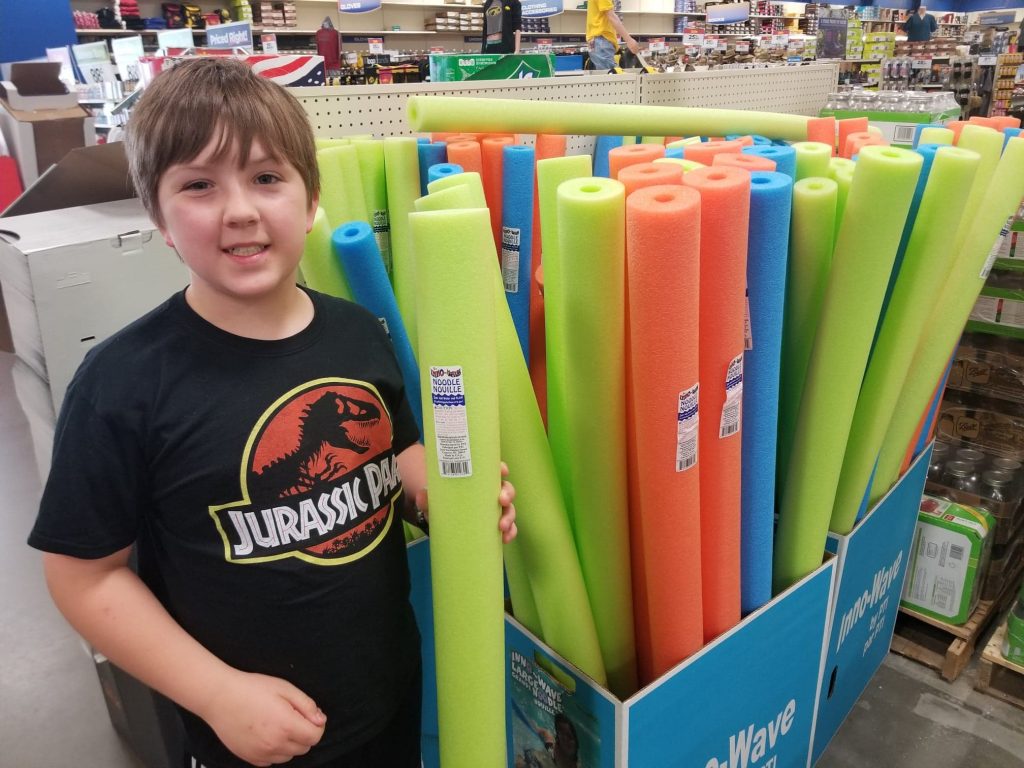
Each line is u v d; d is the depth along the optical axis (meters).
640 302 0.84
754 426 1.06
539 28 8.99
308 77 1.60
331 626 0.84
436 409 0.79
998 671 1.77
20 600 2.18
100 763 1.63
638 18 11.22
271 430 0.78
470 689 0.87
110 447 0.73
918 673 1.78
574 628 1.04
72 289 1.16
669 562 0.98
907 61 3.99
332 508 0.82
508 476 0.96
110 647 0.75
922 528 1.77
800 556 1.22
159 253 1.25
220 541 0.78
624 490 1.01
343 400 0.83
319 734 0.78
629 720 0.94
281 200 0.74
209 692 0.74
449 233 0.74
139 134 0.71
